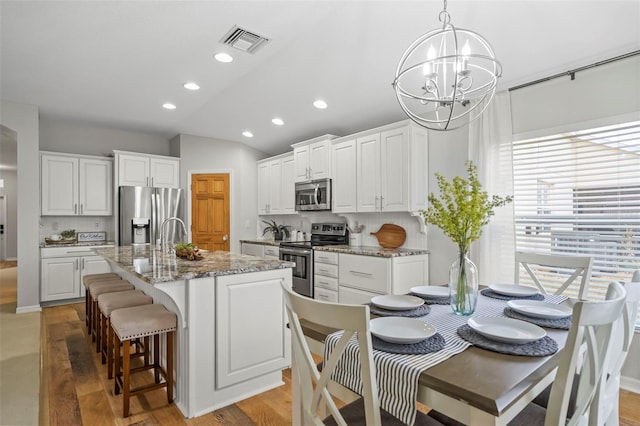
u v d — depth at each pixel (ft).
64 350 10.00
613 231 8.07
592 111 8.28
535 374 3.35
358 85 11.25
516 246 9.70
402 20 8.04
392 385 3.55
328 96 12.35
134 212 15.99
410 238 12.49
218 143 18.31
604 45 7.60
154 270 7.16
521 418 4.19
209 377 7.00
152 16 7.92
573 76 8.56
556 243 8.99
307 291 14.08
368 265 11.55
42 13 7.68
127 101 13.25
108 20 8.02
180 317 6.95
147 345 8.45
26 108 13.43
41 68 10.34
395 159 11.79
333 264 12.98
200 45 9.21
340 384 4.20
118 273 12.27
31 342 10.59
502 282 9.70
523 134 9.50
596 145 8.29
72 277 14.94
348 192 13.51
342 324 3.09
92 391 7.63
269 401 7.36
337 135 15.56
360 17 8.19
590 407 3.98
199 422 6.56
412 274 11.44
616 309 3.37
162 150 18.56
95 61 9.95
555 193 9.00
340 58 9.96
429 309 5.53
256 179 19.40
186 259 9.12
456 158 11.12
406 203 11.41
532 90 9.34
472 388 3.04
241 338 7.46
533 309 5.33
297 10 7.96
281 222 19.17
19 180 13.42
